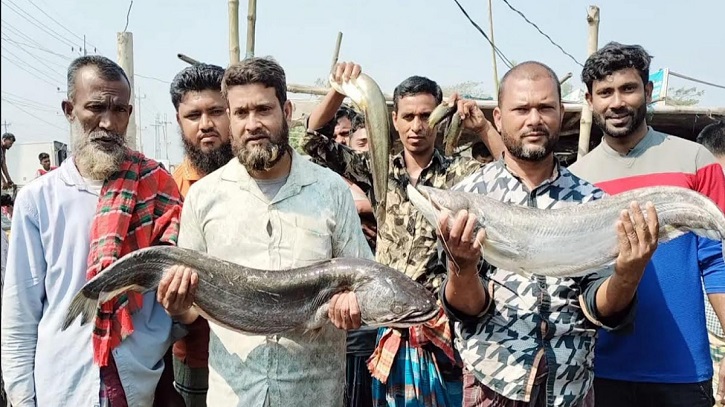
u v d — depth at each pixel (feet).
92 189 11.16
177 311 10.20
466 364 10.86
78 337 10.72
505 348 10.49
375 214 15.48
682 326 12.37
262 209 10.61
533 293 10.51
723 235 9.49
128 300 11.00
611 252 9.87
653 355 12.35
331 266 10.21
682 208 9.75
